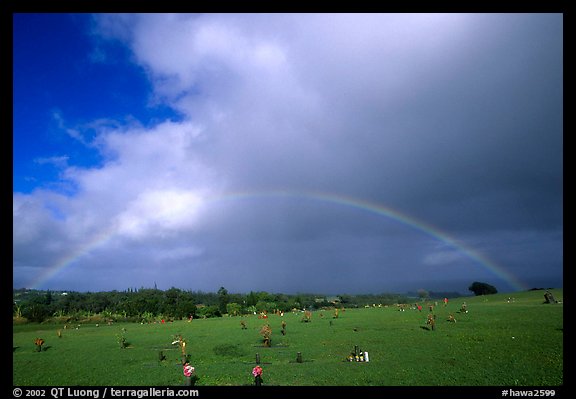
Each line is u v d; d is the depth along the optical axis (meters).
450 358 39.78
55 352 59.44
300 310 167.00
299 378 34.78
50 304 185.75
